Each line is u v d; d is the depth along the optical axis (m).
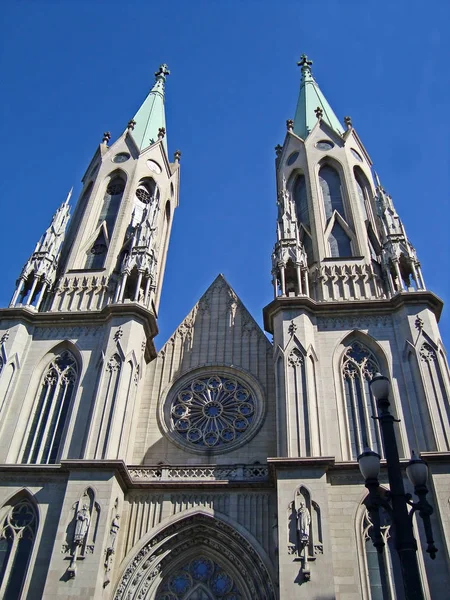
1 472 36.38
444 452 33.53
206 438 41.78
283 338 41.62
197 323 49.03
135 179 58.09
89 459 35.62
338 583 30.77
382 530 33.16
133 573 33.59
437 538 31.38
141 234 50.66
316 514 32.66
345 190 55.12
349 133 60.91
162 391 44.62
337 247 50.75
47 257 49.84
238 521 34.97
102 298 47.47
